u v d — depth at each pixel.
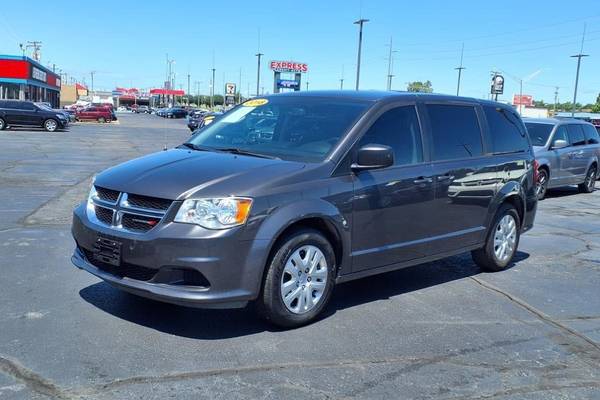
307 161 5.23
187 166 5.00
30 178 14.08
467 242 6.65
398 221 5.73
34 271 6.35
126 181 4.86
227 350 4.51
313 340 4.79
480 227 6.79
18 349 4.38
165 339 4.67
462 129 6.64
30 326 4.82
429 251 6.17
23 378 3.94
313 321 5.19
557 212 12.62
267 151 5.52
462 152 6.52
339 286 6.35
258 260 4.62
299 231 4.91
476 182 6.59
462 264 7.61
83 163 18.23
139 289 4.58
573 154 15.27
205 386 3.93
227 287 4.53
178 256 4.44
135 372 4.09
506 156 7.14
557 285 6.81
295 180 4.91
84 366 4.14
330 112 5.76
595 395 4.08
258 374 4.14
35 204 10.45
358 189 5.29
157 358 4.32
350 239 5.29
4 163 17.30
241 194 4.58
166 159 5.31
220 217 4.50
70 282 6.01
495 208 6.95
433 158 6.14
